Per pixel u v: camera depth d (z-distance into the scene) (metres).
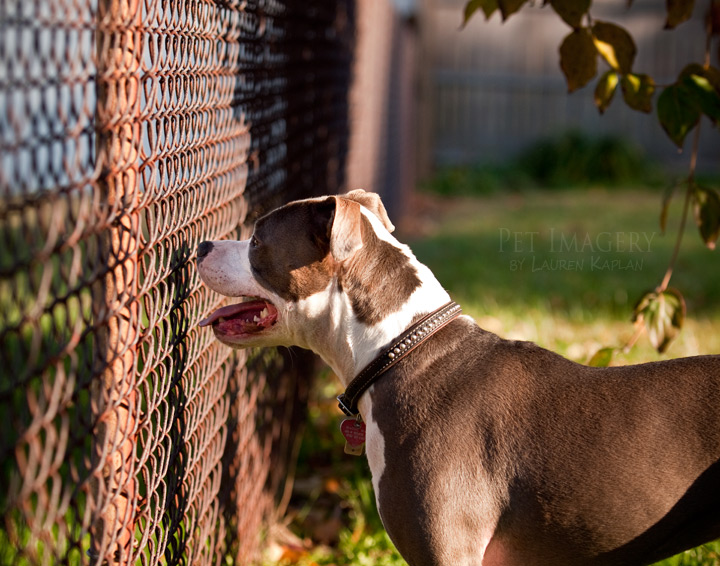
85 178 1.59
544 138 15.06
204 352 2.61
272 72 3.31
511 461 2.34
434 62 15.34
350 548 3.38
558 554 2.38
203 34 2.37
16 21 1.30
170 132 2.12
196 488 2.50
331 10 4.75
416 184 13.85
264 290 2.58
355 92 6.03
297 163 3.87
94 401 1.73
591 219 10.48
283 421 3.93
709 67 3.17
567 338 5.66
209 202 2.56
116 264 1.79
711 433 2.26
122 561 1.91
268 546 3.47
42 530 1.47
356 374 2.58
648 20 14.73
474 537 2.36
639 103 3.24
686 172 14.73
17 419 1.39
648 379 2.39
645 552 2.35
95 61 1.65
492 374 2.45
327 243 2.54
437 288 2.62
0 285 1.30
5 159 1.29
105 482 1.80
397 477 2.39
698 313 6.29
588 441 2.31
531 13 15.05
